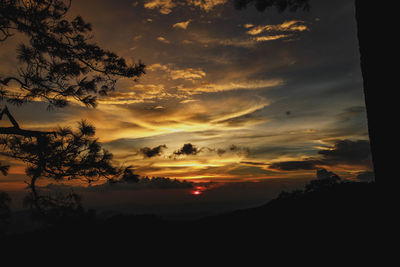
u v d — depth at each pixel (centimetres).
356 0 221
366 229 468
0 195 519
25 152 619
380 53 193
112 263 521
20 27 645
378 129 195
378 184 196
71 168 647
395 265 179
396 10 183
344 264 365
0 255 561
